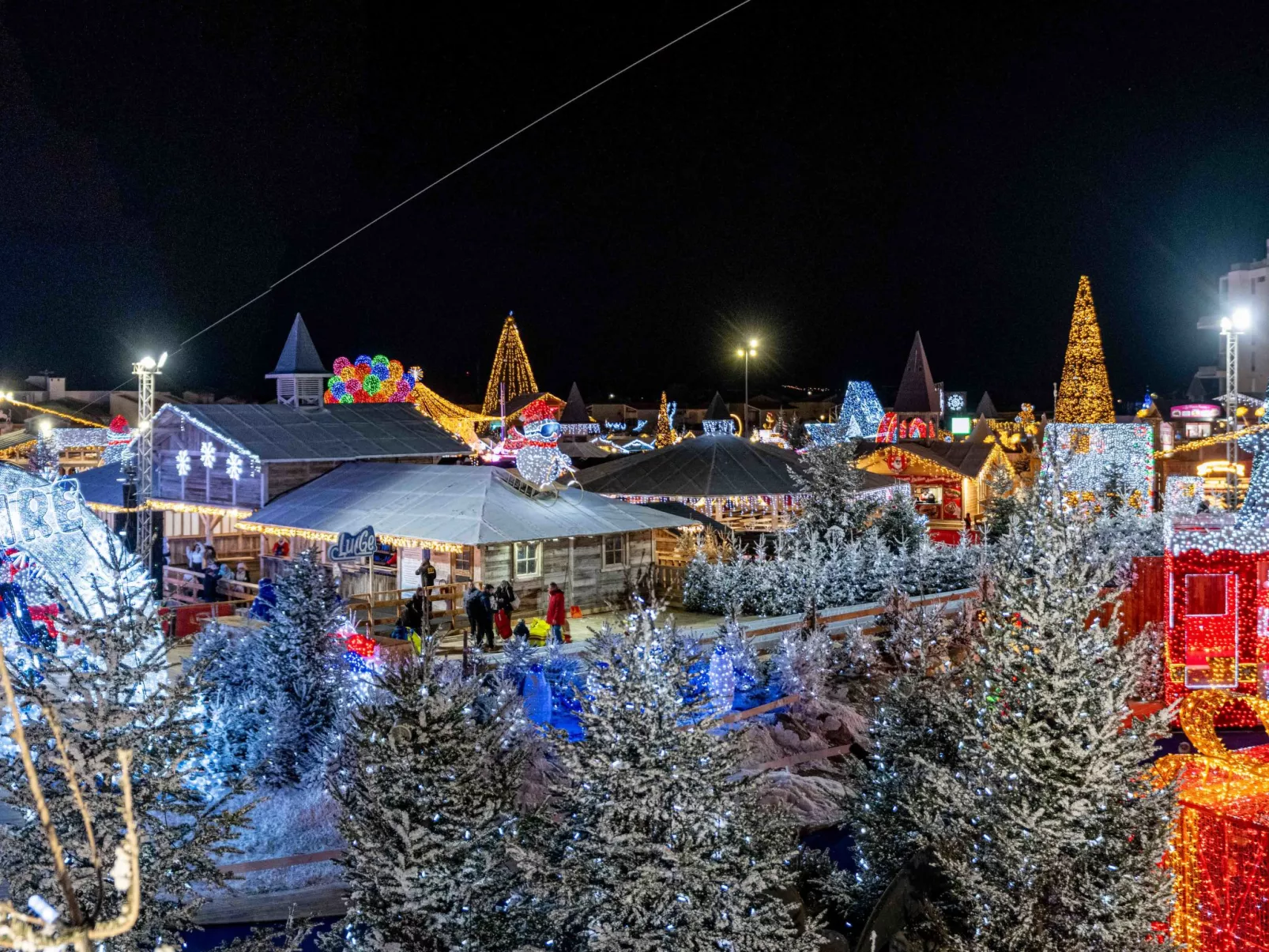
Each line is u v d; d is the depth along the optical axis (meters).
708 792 9.14
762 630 24.03
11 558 14.46
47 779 9.02
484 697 15.91
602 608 29.92
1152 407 66.56
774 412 137.12
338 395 42.38
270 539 34.47
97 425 49.22
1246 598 14.88
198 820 9.70
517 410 93.31
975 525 51.34
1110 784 9.16
